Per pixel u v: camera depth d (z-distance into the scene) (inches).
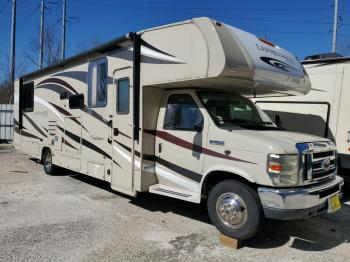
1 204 273.7
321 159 205.2
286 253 194.1
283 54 249.1
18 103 464.8
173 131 236.8
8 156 547.8
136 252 189.3
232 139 202.4
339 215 264.1
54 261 176.7
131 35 245.9
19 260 177.0
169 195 231.9
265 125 242.5
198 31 209.0
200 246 199.8
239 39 214.4
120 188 266.4
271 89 251.3
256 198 192.7
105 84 282.8
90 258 180.7
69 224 229.8
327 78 309.3
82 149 317.4
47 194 306.8
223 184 204.4
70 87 336.2
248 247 201.0
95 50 289.9
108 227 225.8
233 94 253.4
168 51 226.2
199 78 207.3
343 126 298.7
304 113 320.8
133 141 250.8
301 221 247.9
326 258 188.9
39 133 404.2
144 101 245.1
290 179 186.2
